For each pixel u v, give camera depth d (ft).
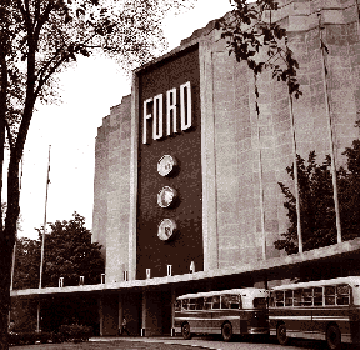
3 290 46.73
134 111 198.59
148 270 173.58
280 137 156.04
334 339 73.36
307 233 132.05
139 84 201.26
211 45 175.52
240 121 164.76
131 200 192.03
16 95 62.13
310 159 140.15
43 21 52.16
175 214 178.70
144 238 187.52
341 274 115.96
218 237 160.45
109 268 206.18
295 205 137.69
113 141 220.84
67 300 202.39
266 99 160.56
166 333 177.99
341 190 129.90
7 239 47.88
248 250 153.89
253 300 96.58
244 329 95.86
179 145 182.39
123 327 182.39
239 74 168.04
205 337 121.08
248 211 156.66
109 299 199.31
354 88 152.46
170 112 186.60
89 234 228.22
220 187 163.73
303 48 158.20
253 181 156.66
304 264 116.88
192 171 176.24
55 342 126.72
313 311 78.07
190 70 183.42
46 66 56.13
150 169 191.31
